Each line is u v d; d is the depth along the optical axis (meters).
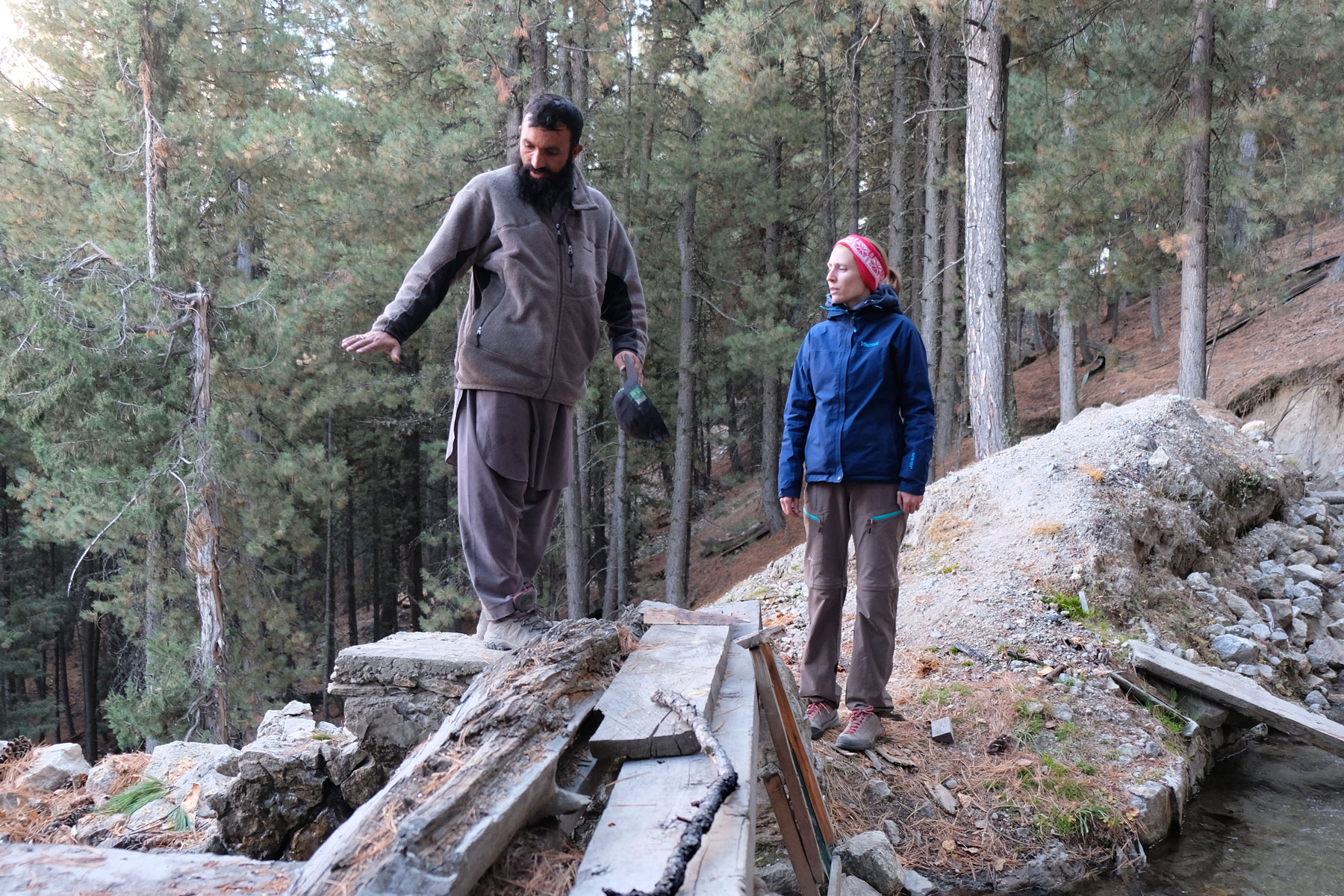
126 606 11.84
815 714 3.59
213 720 10.22
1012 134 12.59
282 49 12.53
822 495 3.50
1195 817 3.64
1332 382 11.45
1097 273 11.77
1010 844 3.24
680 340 14.47
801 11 10.45
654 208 14.22
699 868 1.41
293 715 3.95
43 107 12.20
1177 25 10.34
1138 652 4.48
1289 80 10.88
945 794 3.45
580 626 2.31
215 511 10.41
